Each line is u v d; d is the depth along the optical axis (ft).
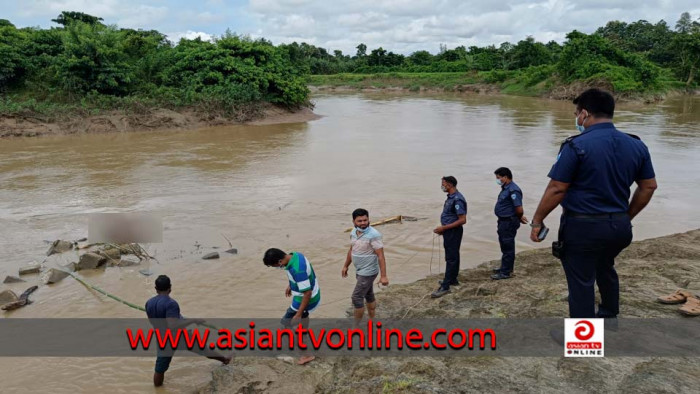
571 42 193.98
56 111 87.76
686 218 38.34
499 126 102.17
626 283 21.36
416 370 15.51
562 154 13.33
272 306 24.48
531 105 158.30
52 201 44.14
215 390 16.84
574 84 179.42
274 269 29.01
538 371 14.49
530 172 55.36
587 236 13.23
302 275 17.83
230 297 25.50
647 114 123.44
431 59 341.82
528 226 36.73
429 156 66.80
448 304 22.02
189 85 109.91
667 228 35.96
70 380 18.43
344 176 54.49
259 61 120.26
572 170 13.11
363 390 14.92
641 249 28.81
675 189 47.57
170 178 53.42
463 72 271.08
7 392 17.75
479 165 60.18
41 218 39.19
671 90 200.75
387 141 81.56
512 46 288.92
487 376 14.60
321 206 42.55
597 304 18.37
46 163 61.46
